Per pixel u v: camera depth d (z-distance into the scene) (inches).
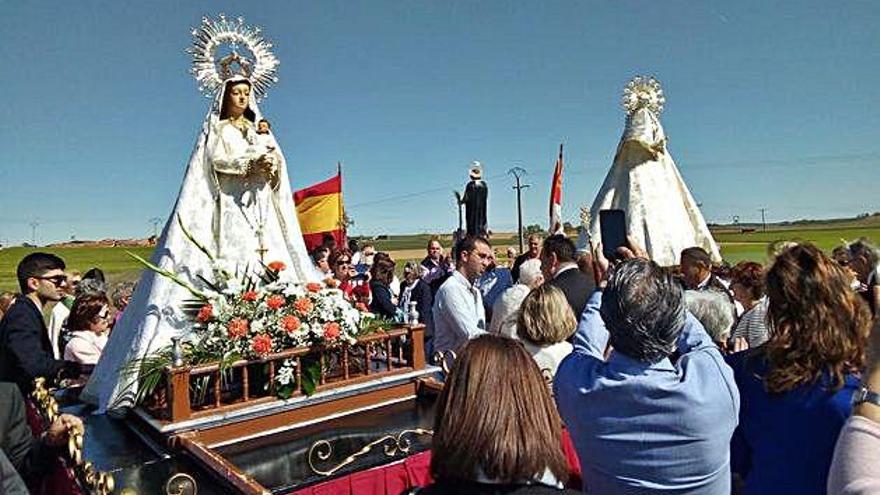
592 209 470.3
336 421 142.1
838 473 55.6
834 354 86.0
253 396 139.7
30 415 162.7
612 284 92.4
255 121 183.9
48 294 185.8
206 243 168.9
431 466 64.2
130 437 132.9
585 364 96.1
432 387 154.9
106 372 159.9
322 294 149.4
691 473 84.8
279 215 186.5
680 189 468.4
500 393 62.2
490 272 337.4
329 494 114.3
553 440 62.9
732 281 212.8
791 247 98.0
